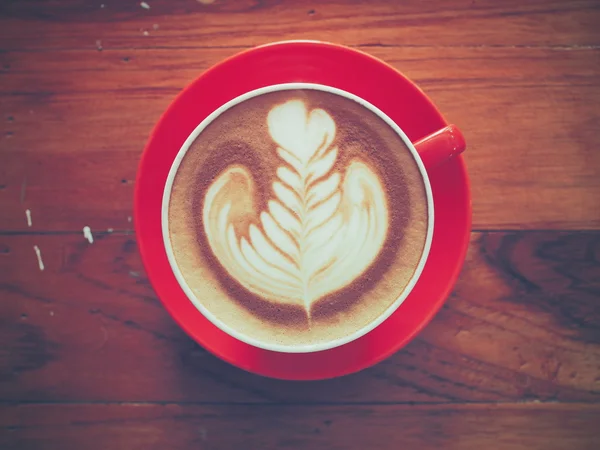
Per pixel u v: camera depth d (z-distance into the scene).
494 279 0.27
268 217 0.23
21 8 0.27
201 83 0.24
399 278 0.22
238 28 0.27
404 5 0.27
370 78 0.24
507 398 0.27
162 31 0.27
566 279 0.27
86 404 0.27
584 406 0.26
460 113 0.27
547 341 0.27
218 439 0.27
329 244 0.23
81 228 0.27
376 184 0.23
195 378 0.27
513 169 0.27
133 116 0.27
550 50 0.27
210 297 0.22
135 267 0.27
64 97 0.27
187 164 0.23
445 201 0.24
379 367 0.27
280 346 0.21
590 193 0.27
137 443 0.26
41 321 0.27
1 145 0.27
